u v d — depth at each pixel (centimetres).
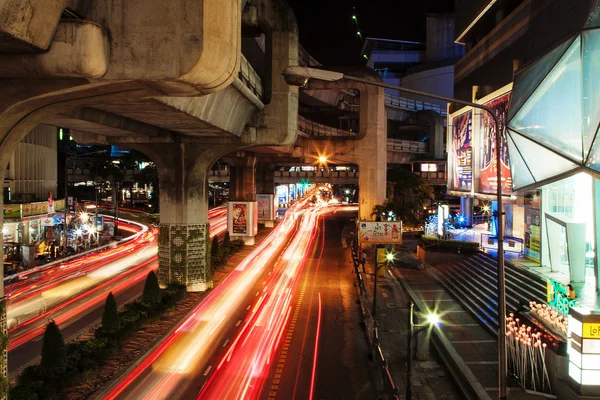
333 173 9088
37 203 4756
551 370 1752
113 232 6122
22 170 5112
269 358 2134
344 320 2777
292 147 5497
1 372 1291
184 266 3170
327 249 5581
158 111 1909
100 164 9088
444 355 2245
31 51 1059
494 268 3284
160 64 1129
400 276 3959
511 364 1991
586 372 1589
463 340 2386
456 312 2894
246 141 3077
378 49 11706
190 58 1124
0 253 1292
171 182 3142
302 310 2972
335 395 1786
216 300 3066
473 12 4438
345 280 3878
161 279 3219
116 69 1135
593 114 2300
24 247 4119
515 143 3156
